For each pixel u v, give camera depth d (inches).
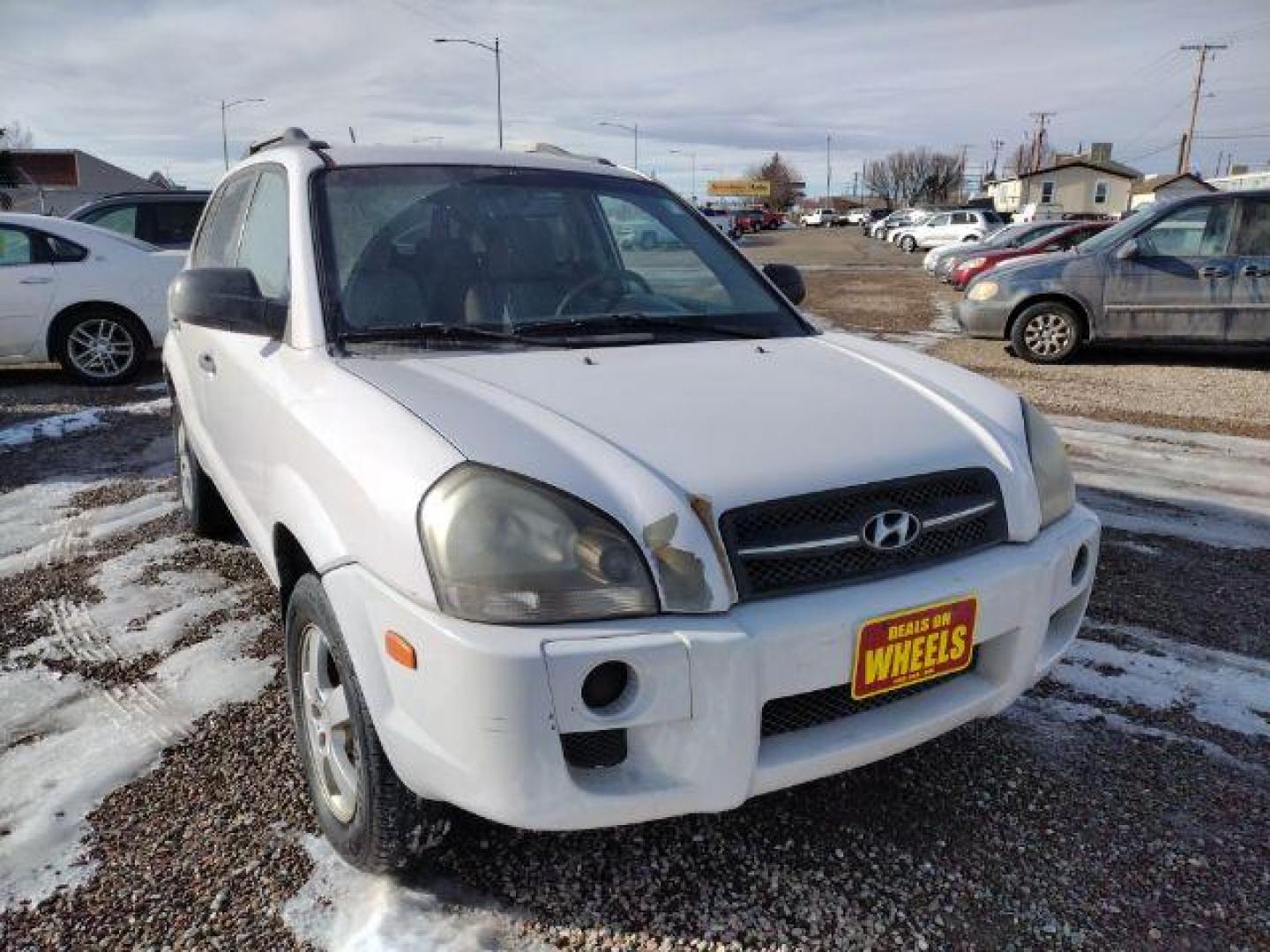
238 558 168.2
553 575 70.8
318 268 106.8
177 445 182.4
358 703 79.5
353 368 94.7
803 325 126.6
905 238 1504.7
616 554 72.0
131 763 106.8
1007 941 82.8
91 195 1904.5
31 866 90.2
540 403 86.7
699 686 72.0
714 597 73.2
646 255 129.4
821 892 88.0
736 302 127.0
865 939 82.7
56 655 132.9
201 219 169.3
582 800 71.4
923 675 81.4
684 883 88.7
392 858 83.7
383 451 78.6
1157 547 179.3
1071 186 2640.3
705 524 74.5
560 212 125.6
